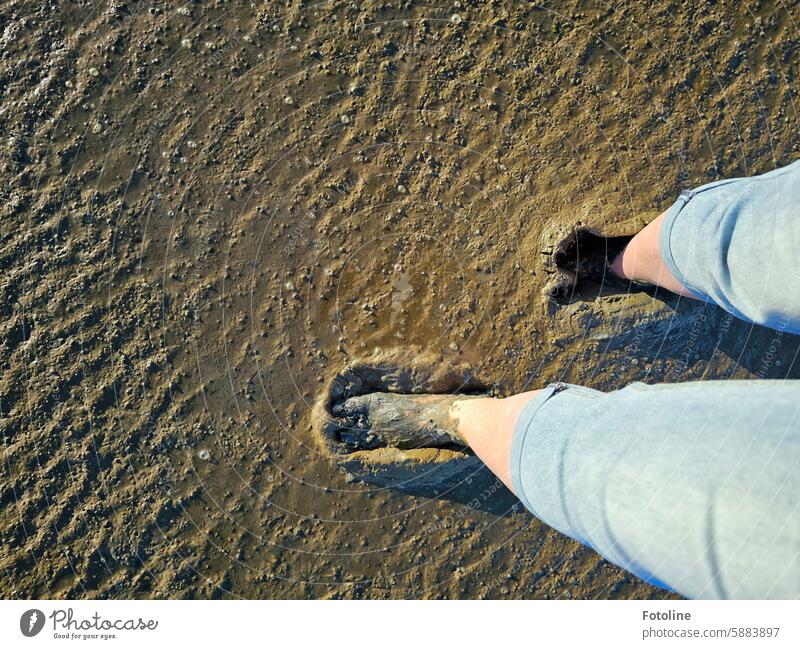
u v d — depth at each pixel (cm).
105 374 147
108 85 149
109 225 148
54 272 148
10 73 149
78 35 149
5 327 146
